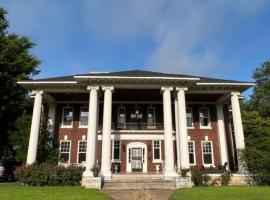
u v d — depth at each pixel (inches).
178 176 836.0
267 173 859.4
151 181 817.5
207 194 615.5
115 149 1128.8
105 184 792.3
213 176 872.9
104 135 909.8
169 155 890.1
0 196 555.8
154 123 1192.2
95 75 964.6
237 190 682.8
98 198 555.2
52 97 1154.7
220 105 1216.8
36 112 999.0
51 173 845.2
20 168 866.8
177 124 985.5
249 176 880.9
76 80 962.7
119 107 1210.0
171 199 575.2
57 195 586.6
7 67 1258.0
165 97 960.9
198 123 1203.9
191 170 863.1
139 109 1212.5
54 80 1026.7
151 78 953.5
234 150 1186.6
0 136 1325.0
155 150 1133.1
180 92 974.4
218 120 1198.3
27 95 1302.9
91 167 877.8
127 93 1095.0
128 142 1136.2
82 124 1191.6
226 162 1104.2
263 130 954.7
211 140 1185.4
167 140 908.0
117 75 973.2
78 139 1170.0
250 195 596.4
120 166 1107.3
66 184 845.2
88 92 1062.4
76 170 866.8
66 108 1213.1
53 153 1040.2
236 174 884.6
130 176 906.7
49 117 1147.9
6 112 1282.0
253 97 2151.8
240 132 990.4
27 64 1331.2
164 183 807.1
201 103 1230.9
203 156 1163.9
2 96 1243.8
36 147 963.3
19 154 1039.0
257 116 1604.3
